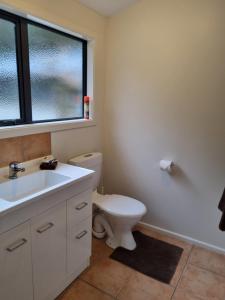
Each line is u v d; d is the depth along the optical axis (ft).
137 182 7.87
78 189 5.03
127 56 7.20
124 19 7.00
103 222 6.99
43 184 5.51
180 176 7.01
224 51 5.77
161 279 5.67
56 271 4.77
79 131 7.04
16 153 5.22
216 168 6.43
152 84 6.93
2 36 4.97
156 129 7.14
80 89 7.41
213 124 6.25
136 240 7.22
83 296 5.13
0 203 3.60
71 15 5.99
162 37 6.50
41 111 6.20
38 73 5.92
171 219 7.43
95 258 6.34
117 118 7.82
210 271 6.00
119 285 5.46
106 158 8.38
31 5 4.92
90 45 7.06
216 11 5.69
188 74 6.33
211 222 6.77
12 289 3.81
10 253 3.66
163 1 6.30
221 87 5.97
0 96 5.14
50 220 4.36
